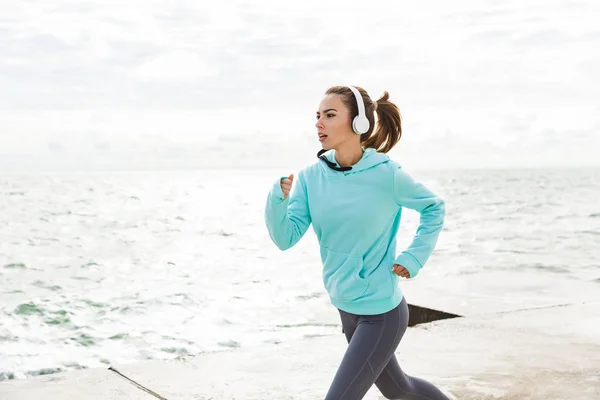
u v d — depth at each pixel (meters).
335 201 2.47
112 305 10.06
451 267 14.10
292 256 16.55
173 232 25.67
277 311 9.09
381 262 2.51
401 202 2.49
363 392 2.45
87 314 9.45
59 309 9.88
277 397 3.68
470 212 37.91
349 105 2.51
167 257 17.05
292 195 2.65
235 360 4.33
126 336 7.96
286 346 4.65
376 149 2.67
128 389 3.77
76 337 8.01
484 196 62.50
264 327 8.14
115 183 124.75
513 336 4.83
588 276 12.54
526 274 8.98
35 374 6.51
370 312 2.46
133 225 29.56
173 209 43.97
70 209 43.78
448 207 43.59
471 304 6.70
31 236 24.44
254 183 125.88
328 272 2.57
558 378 3.91
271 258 16.16
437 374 4.01
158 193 75.88
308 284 11.61
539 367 4.12
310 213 2.57
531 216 33.75
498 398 3.61
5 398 3.59
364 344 2.45
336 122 2.50
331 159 2.63
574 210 39.12
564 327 5.07
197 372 4.09
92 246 20.61
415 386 2.77
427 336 4.88
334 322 8.34
